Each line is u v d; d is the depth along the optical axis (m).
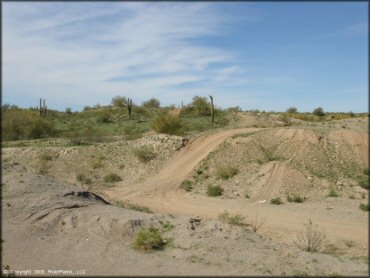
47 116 58.00
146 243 11.49
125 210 14.95
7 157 30.52
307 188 21.47
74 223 13.23
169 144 29.58
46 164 29.11
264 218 16.84
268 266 9.92
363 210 17.56
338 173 22.88
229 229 12.39
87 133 41.41
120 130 44.66
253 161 25.39
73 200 15.80
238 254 10.67
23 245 11.99
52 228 13.17
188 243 11.43
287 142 26.30
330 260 10.57
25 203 15.06
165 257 10.72
